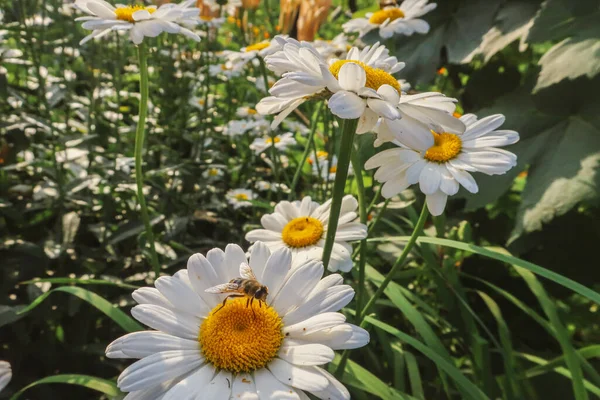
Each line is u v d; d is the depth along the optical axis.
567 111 0.31
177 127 0.41
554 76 0.30
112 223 0.34
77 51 0.41
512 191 0.39
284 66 0.15
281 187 0.37
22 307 0.26
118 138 0.35
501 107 0.34
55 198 0.32
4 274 0.30
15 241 0.30
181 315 0.14
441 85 0.47
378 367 0.27
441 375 0.24
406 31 0.32
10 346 0.29
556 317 0.24
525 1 0.35
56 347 0.30
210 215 0.37
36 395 0.28
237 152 0.47
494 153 0.17
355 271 0.26
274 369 0.13
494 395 0.26
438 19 0.40
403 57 0.40
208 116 0.43
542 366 0.26
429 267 0.29
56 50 0.43
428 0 0.40
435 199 0.17
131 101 0.47
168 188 0.37
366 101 0.14
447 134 0.18
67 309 0.30
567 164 0.29
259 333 0.13
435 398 0.28
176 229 0.33
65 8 0.37
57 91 0.36
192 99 0.45
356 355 0.27
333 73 0.16
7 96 0.37
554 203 0.28
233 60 0.35
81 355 0.29
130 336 0.13
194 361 0.13
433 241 0.20
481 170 0.17
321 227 0.21
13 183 0.36
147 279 0.31
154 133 0.41
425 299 0.33
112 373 0.30
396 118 0.13
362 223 0.20
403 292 0.27
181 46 0.45
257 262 0.16
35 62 0.35
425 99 0.15
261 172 0.43
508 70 0.39
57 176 0.32
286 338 0.14
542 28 0.31
